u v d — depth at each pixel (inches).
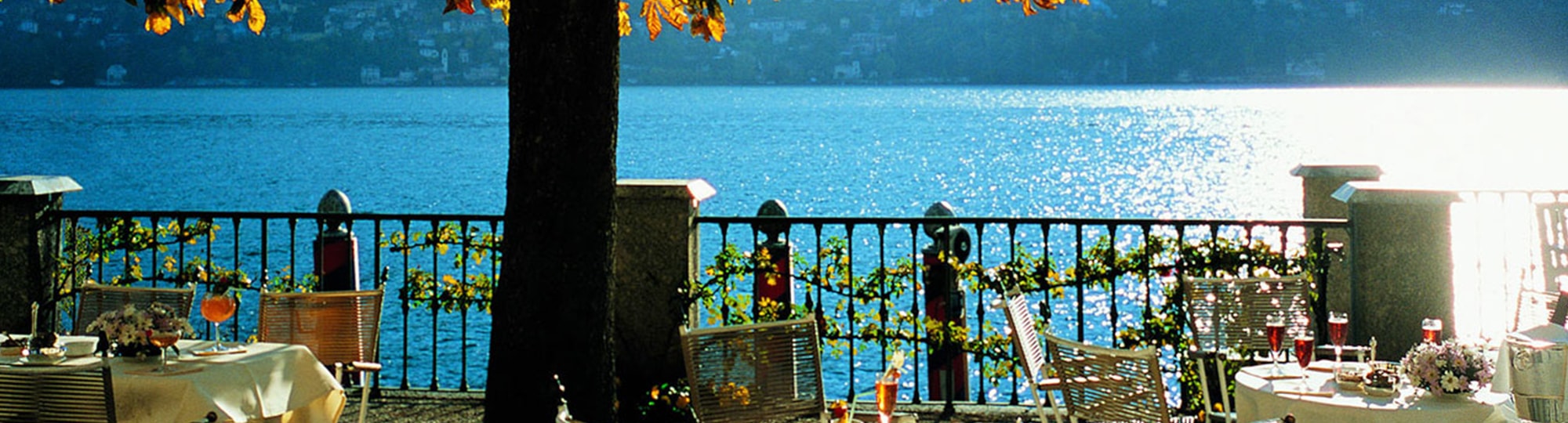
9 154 2576.3
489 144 3004.4
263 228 327.0
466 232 315.0
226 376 223.9
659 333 303.9
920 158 2536.9
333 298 274.5
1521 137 2967.5
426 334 637.9
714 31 277.6
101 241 335.6
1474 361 213.6
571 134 233.8
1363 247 297.9
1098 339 639.8
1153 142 3004.4
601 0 232.2
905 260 308.5
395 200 1812.3
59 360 230.5
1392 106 5388.8
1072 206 1701.5
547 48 230.8
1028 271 308.8
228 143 2972.4
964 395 381.1
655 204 301.3
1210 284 281.4
